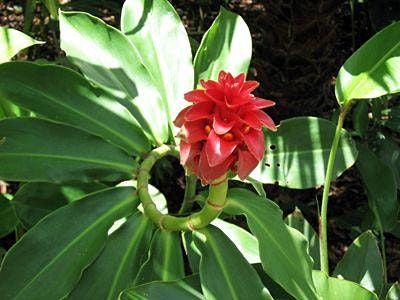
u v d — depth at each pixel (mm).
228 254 428
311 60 765
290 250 424
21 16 1105
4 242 805
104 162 462
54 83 467
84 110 473
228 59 535
